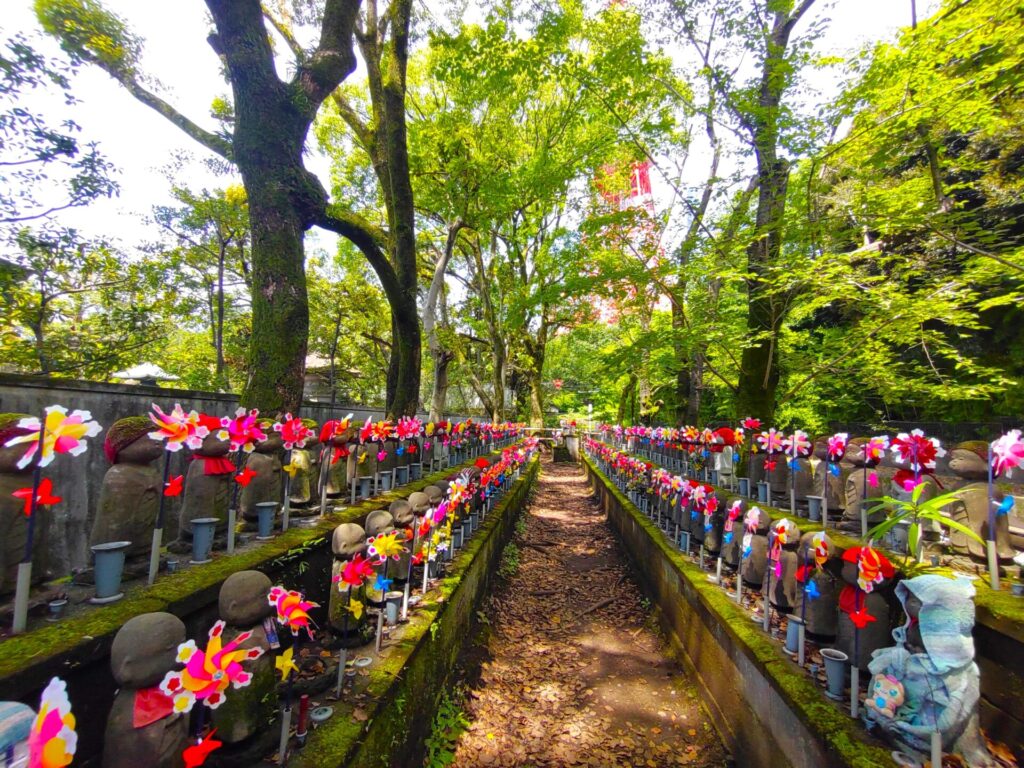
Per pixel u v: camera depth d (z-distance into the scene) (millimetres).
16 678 1317
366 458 4469
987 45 3789
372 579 2824
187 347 10562
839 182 5910
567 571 6836
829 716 2008
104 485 2191
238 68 4164
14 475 1847
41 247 5180
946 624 1808
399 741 2400
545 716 3488
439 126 9477
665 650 4461
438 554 3873
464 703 3484
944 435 6438
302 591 2844
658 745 3180
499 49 6465
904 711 1795
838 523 3371
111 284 6625
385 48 8039
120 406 3479
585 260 7309
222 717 1754
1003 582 2221
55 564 2801
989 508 2229
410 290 6980
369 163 12414
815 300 5195
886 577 2047
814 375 5816
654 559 5371
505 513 6977
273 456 3268
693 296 7008
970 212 4086
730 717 3021
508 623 5051
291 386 4172
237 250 9578
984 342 7590
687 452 6473
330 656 2580
